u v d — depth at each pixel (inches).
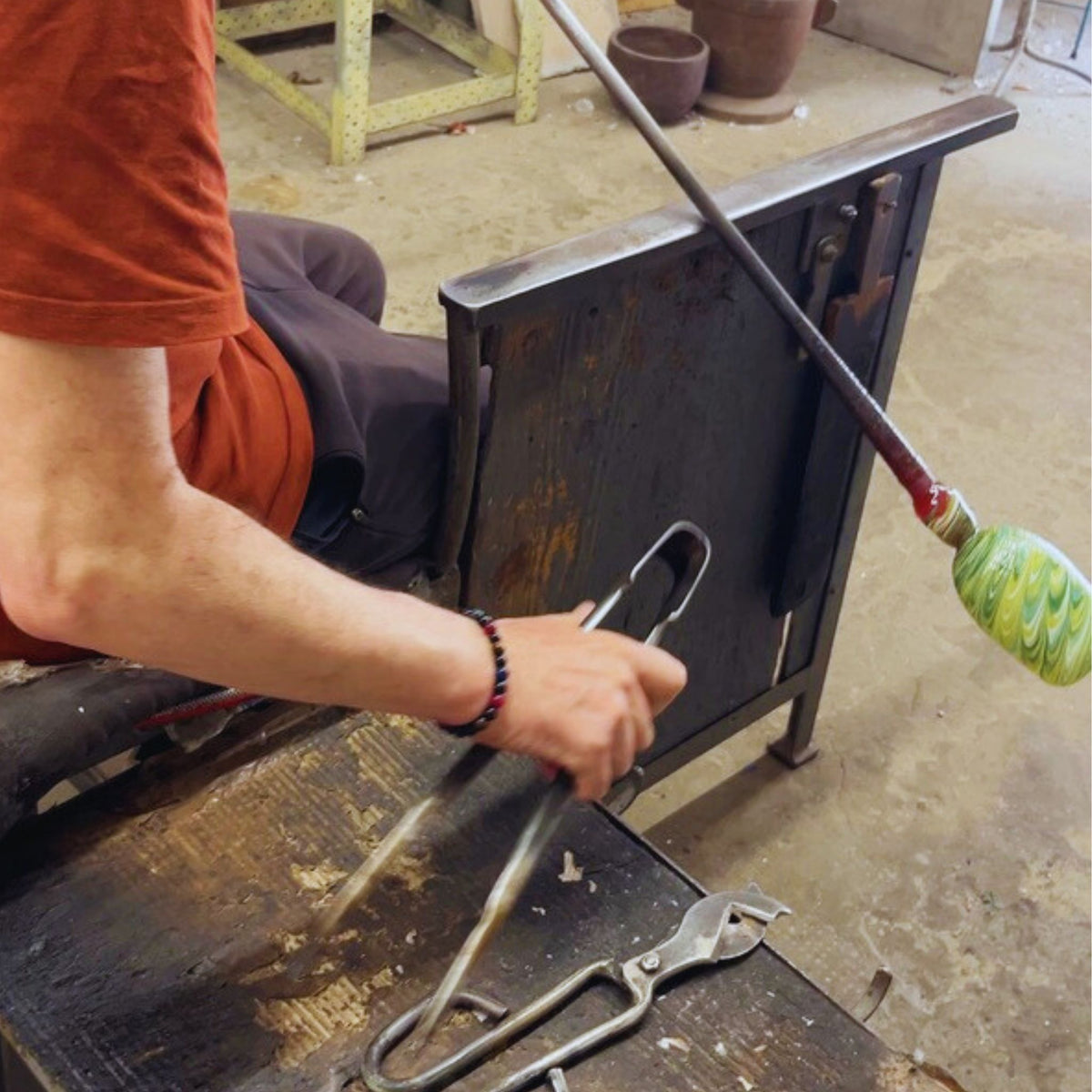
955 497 47.6
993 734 69.7
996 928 60.6
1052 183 118.7
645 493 49.9
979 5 131.7
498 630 32.3
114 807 38.6
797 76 133.6
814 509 56.1
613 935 37.2
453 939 36.5
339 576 29.7
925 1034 56.4
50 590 26.5
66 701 36.2
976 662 73.7
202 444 37.7
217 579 27.0
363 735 41.3
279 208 104.7
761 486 54.2
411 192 108.3
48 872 36.8
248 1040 33.6
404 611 30.3
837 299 50.5
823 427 53.4
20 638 36.5
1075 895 62.2
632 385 46.2
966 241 109.3
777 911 37.9
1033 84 136.3
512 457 44.4
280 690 29.1
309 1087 32.8
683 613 55.1
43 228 24.3
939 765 67.9
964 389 92.7
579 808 40.4
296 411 40.6
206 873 37.2
